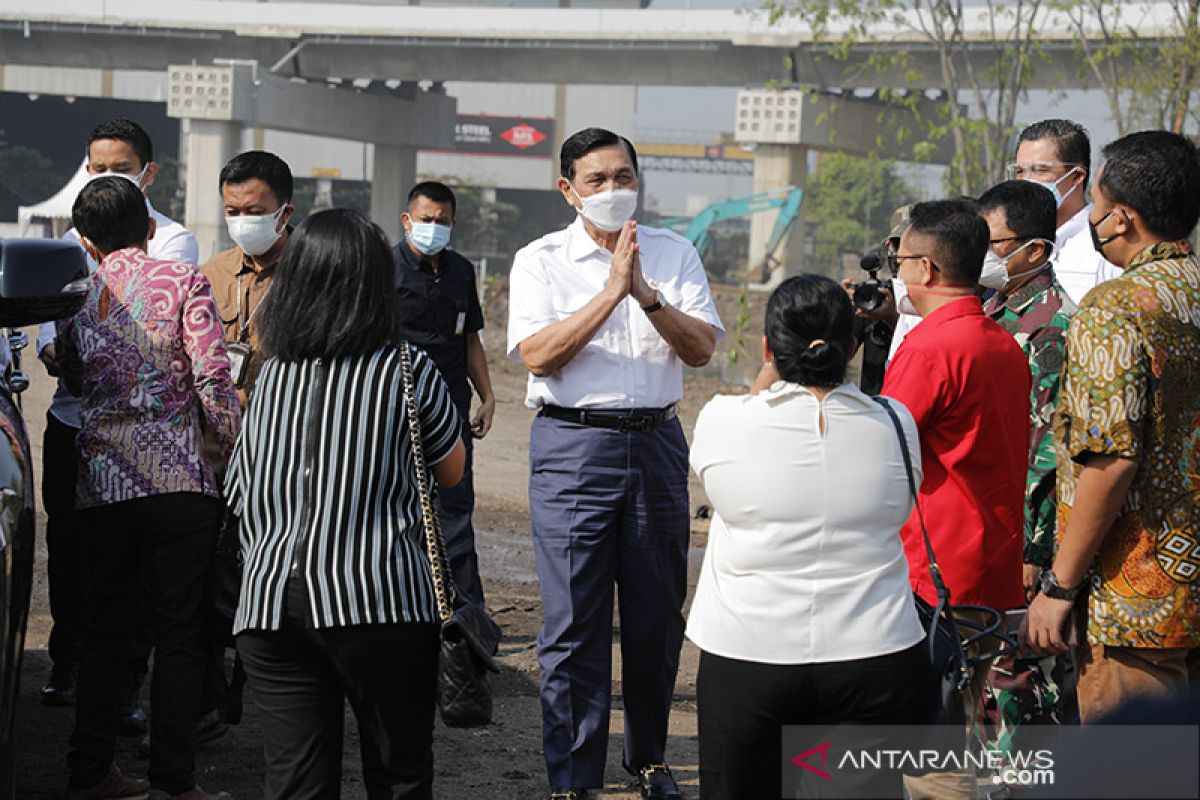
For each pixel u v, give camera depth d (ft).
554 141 347.36
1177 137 13.76
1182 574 13.34
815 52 166.20
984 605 14.33
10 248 13.51
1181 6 74.54
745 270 250.37
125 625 16.43
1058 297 16.57
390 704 12.76
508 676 23.81
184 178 287.89
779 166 174.09
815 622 11.89
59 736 19.42
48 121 301.43
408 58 197.88
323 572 12.45
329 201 306.55
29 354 71.61
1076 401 13.34
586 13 185.26
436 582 12.84
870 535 12.04
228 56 202.69
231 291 18.95
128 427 16.10
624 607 17.79
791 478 11.90
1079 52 88.43
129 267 16.34
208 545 16.26
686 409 65.21
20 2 201.36
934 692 12.30
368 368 12.83
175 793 16.16
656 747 17.80
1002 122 85.15
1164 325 13.21
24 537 13.61
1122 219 13.79
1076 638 14.07
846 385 12.24
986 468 14.25
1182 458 13.34
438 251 24.34
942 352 14.08
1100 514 13.19
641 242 18.06
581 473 17.39
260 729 20.17
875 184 252.21
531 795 17.85
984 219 15.24
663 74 185.57
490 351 85.56
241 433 13.28
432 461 13.26
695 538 36.78
